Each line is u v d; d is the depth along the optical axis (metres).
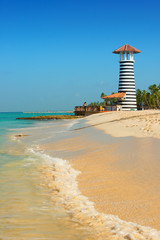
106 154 16.41
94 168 13.29
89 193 9.45
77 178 11.64
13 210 7.95
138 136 22.64
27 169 13.76
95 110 139.38
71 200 8.79
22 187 10.38
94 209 7.94
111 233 6.39
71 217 7.41
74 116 141.12
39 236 6.31
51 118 137.50
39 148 22.48
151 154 14.75
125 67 162.38
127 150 16.66
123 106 158.75
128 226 6.72
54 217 7.41
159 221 6.89
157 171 11.35
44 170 13.45
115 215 7.44
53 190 9.95
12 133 39.59
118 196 8.89
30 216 7.48
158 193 8.79
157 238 6.06
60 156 17.91
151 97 194.62
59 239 6.15
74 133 33.56
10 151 20.75
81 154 17.73
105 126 37.38
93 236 6.29
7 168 14.05
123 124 35.94
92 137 26.17
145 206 7.86
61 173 12.73
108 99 158.62
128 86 162.00
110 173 11.95
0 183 10.95
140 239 6.04
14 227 6.80
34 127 55.50
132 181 10.37
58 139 28.23
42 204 8.44
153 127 27.50
